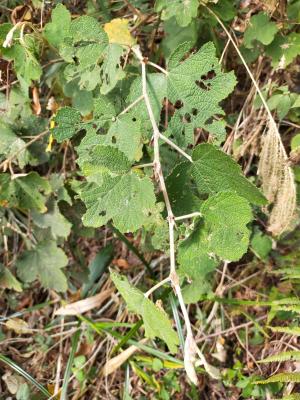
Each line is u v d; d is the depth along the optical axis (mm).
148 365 664
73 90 579
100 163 413
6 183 601
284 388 583
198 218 436
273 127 552
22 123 617
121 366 684
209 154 439
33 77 530
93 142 480
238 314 676
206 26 601
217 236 418
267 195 575
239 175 442
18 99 605
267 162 565
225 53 614
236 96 664
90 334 700
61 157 685
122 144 468
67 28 511
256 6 565
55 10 507
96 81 506
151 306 394
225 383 630
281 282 674
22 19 560
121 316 711
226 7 560
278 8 561
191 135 501
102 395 677
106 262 725
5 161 605
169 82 487
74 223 661
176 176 465
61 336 718
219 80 471
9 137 609
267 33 549
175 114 497
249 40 562
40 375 703
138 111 501
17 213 695
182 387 650
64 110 469
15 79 598
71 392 683
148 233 643
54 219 648
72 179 660
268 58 625
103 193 418
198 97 480
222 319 674
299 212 575
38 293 760
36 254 669
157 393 650
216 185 460
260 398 598
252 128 634
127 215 422
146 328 419
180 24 519
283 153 547
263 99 558
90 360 688
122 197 421
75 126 479
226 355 665
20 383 671
